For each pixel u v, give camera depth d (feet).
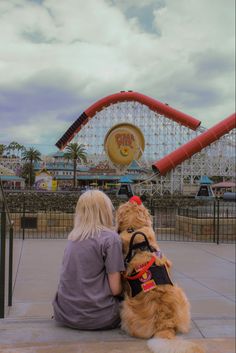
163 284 12.10
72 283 12.47
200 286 25.32
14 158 167.63
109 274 12.29
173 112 255.70
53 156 375.04
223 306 21.03
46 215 51.62
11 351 11.20
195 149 215.10
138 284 12.12
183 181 225.76
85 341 11.86
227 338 12.95
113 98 265.34
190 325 13.93
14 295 22.35
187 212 53.83
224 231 47.42
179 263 32.53
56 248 38.04
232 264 32.30
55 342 11.79
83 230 12.46
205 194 178.09
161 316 11.75
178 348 10.59
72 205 79.66
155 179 215.51
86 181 370.73
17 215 51.11
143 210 13.23
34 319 15.76
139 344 11.52
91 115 271.28
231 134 223.30
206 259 34.27
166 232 52.29
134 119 264.72
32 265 30.17
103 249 12.26
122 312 12.36
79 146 325.62
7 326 13.48
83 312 12.34
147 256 12.34
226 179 280.51
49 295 22.41
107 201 12.82
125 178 177.47
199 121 251.60
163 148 260.01
